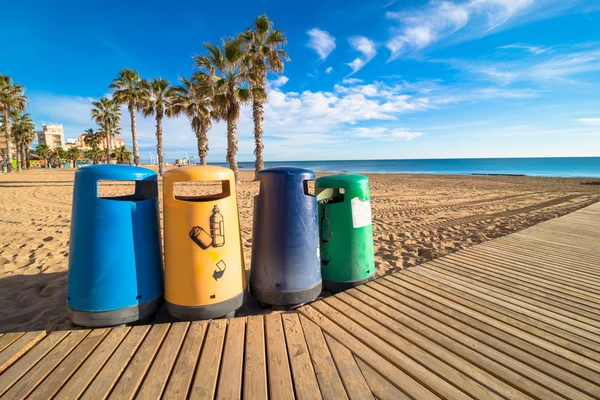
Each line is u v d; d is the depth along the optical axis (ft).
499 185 56.95
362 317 7.48
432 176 93.40
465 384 5.32
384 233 18.25
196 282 7.15
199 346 6.33
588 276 10.23
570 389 5.21
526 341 6.52
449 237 17.19
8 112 97.45
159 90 76.64
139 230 7.36
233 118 47.93
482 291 9.00
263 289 8.18
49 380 5.38
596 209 24.95
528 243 14.43
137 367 5.73
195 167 7.43
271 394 5.07
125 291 7.06
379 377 5.50
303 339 6.59
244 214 23.91
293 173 8.18
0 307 8.73
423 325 7.13
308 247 8.28
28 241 15.72
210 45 43.86
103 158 215.92
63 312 8.32
